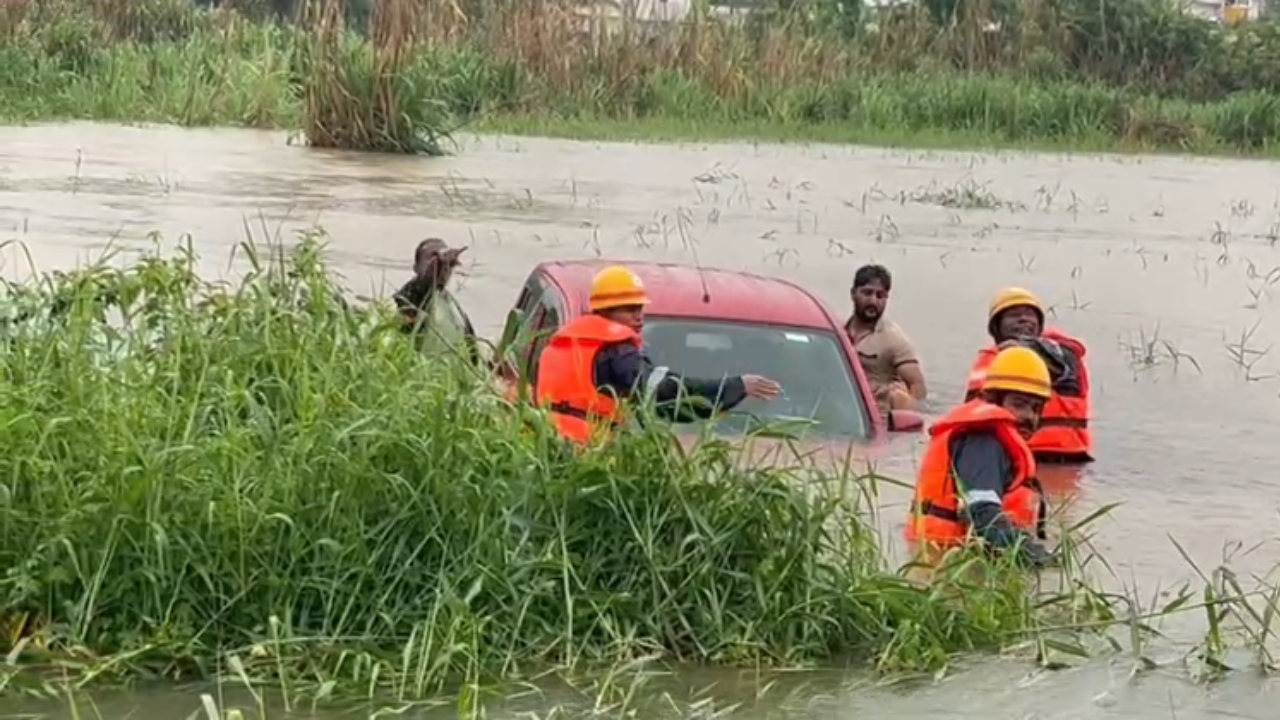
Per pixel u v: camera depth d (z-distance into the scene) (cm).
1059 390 979
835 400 919
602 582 677
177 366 751
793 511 693
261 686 615
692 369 907
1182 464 982
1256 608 742
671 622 669
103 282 845
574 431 789
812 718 609
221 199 1941
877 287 1090
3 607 634
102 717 584
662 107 3675
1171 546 824
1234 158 3734
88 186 1995
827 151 3272
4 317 816
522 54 3634
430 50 3341
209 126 3153
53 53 3400
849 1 4469
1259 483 945
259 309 819
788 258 1700
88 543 644
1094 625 708
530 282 1040
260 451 689
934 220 2130
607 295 832
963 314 1439
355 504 668
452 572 663
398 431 689
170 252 1512
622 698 619
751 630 667
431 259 1025
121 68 3297
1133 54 4650
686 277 987
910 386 1087
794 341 938
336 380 750
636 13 3803
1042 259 1812
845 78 3928
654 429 698
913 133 3725
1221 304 1566
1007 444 779
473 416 716
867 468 823
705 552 677
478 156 2784
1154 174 3130
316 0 3291
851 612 682
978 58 4412
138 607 640
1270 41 4747
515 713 602
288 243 1592
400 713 596
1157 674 666
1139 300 1570
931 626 682
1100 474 956
